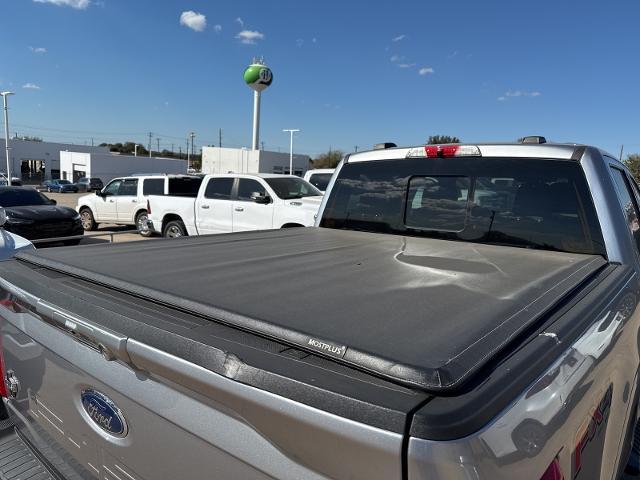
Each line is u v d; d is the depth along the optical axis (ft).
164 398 3.88
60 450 5.27
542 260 7.02
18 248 14.53
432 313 4.23
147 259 6.68
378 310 4.30
